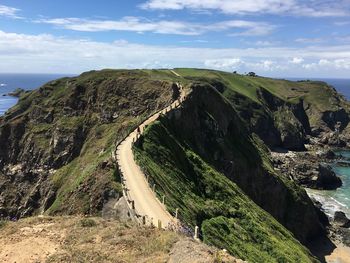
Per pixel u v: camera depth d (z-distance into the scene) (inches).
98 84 3796.8
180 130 2997.0
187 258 853.2
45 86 4089.6
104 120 3442.4
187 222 1582.2
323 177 4744.1
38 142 3447.3
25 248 1044.5
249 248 1887.3
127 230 1097.4
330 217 3806.6
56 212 1953.7
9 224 1246.9
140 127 2682.1
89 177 2003.0
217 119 3592.5
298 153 6225.4
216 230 1851.6
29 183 3260.3
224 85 6692.9
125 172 1926.7
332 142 7130.9
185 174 2427.4
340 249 3206.2
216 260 824.9
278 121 6958.7
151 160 2240.4
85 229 1141.1
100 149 2945.4
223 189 2519.7
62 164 3253.0
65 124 3489.2
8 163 3484.3
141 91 3558.1
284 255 2039.9
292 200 3499.0
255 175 3447.3
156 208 1510.8
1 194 3243.1
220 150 3238.2
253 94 7106.3
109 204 1710.1
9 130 3639.3
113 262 904.9
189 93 3341.5
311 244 3299.7
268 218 2637.8
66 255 964.6
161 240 982.4
